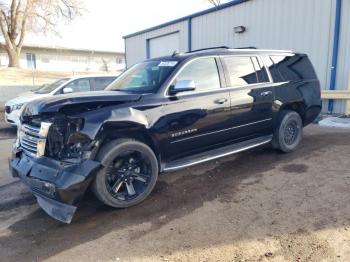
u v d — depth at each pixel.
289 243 3.06
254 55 5.50
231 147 5.18
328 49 10.05
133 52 20.20
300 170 5.03
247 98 5.12
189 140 4.53
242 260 2.84
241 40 12.97
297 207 3.78
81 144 3.63
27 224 3.70
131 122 3.89
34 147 3.91
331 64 9.99
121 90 4.69
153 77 4.63
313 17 10.33
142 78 4.78
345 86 9.69
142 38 19.11
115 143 3.84
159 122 4.16
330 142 6.65
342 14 9.52
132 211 3.91
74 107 3.73
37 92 9.64
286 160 5.57
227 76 5.00
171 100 4.31
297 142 6.10
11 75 30.42
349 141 6.68
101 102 3.86
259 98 5.30
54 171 3.56
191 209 3.89
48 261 2.99
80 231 3.50
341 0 9.48
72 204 3.57
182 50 16.19
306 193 4.16
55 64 46.34
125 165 3.97
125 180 3.96
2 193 4.60
